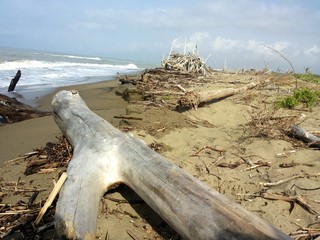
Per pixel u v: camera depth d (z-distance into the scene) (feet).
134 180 8.54
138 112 17.66
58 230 6.91
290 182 10.14
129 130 15.05
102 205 9.16
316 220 8.18
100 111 22.71
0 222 8.61
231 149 13.70
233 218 5.97
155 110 18.04
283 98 24.56
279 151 13.26
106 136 9.94
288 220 8.24
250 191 9.87
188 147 13.92
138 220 8.56
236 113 21.24
